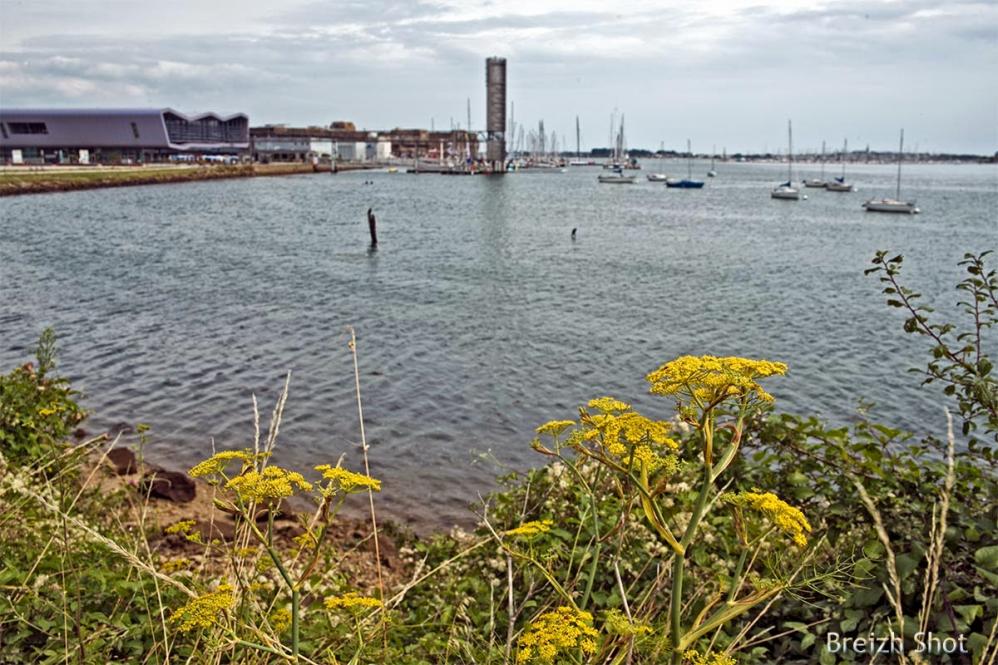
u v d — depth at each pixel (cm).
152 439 1166
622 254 3681
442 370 1605
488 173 14100
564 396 1458
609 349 1836
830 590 337
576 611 229
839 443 436
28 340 1809
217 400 1365
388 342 1852
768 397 200
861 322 2191
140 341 1817
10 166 9119
